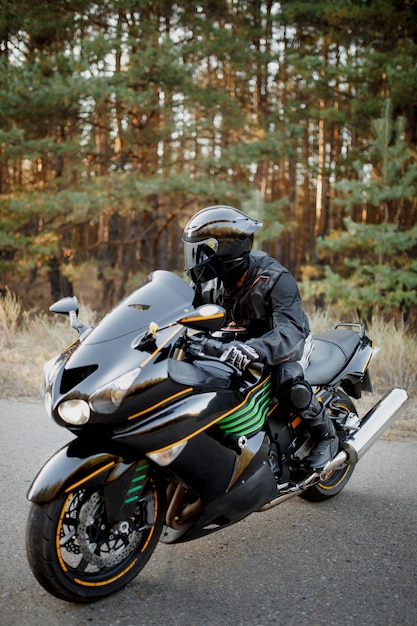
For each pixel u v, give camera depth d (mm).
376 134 13414
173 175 15609
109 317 3008
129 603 2932
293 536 3662
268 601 2975
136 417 2771
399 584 3145
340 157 18625
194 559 3371
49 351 8086
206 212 3229
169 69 15336
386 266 12875
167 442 2836
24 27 16203
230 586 3105
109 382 2684
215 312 2691
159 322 2955
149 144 17609
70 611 2842
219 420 3020
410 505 4121
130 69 15328
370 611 2896
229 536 3652
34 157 14352
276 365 3398
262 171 23781
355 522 3861
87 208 14555
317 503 4137
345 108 20578
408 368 7387
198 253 3178
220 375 3131
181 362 3008
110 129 17188
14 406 5941
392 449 5141
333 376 3977
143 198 16281
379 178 13234
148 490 3033
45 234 15281
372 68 16672
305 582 3152
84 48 14875
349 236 13289
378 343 8195
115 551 3010
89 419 2678
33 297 21578
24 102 14172
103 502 2889
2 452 4789
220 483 3027
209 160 16031
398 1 18141
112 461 2824
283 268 3408
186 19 18859
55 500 2734
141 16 17875
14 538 3479
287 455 3633
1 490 4105
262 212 14789
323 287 13375
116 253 25188
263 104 22703
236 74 22625
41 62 14695
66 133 17922
